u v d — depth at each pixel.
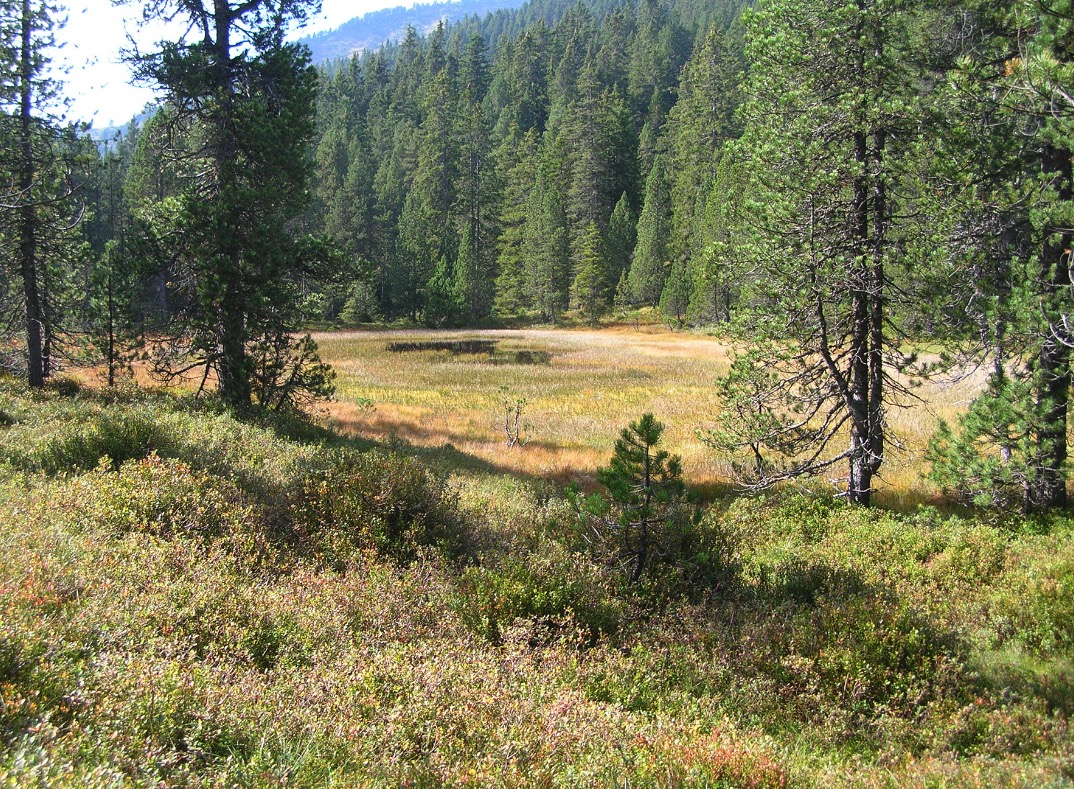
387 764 3.39
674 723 4.46
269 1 17.47
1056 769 4.12
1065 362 10.10
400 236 86.38
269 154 16.75
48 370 22.66
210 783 2.96
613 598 6.86
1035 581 7.60
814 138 11.69
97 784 2.53
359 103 132.62
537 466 17.86
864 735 5.04
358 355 50.50
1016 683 5.82
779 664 5.86
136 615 4.41
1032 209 10.16
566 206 88.88
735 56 79.19
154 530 6.73
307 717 3.65
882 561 9.11
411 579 6.59
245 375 17.42
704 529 8.19
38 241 20.38
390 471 8.83
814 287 11.62
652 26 139.75
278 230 17.61
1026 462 10.32
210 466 9.35
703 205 71.00
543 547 7.87
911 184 11.41
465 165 93.69
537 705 4.29
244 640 4.60
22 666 3.32
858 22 11.16
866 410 12.45
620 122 93.44
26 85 17.11
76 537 5.78
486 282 87.00
